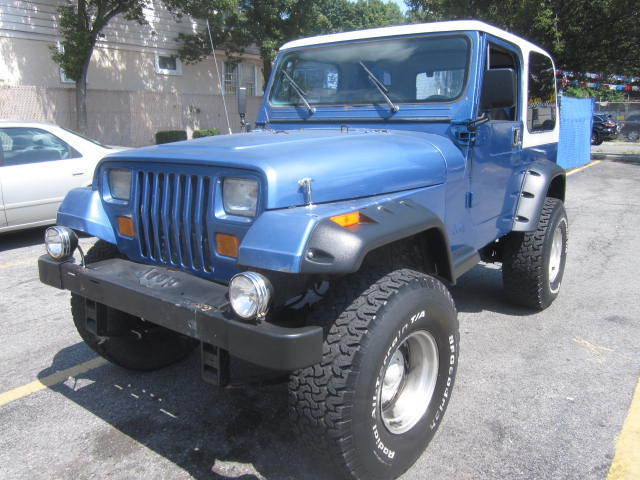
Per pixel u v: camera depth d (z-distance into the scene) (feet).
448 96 10.94
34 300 16.48
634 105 91.50
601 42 58.18
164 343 11.94
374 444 7.50
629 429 9.59
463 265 10.38
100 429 9.82
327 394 7.06
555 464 8.70
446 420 9.96
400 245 9.17
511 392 10.93
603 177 45.39
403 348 8.50
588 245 23.13
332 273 6.75
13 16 47.11
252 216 7.55
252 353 6.68
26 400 10.82
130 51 57.26
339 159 8.36
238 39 59.88
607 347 13.01
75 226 9.65
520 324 14.44
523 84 13.52
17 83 48.29
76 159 23.57
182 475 8.55
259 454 9.05
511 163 13.19
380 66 11.77
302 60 12.98
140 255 9.21
